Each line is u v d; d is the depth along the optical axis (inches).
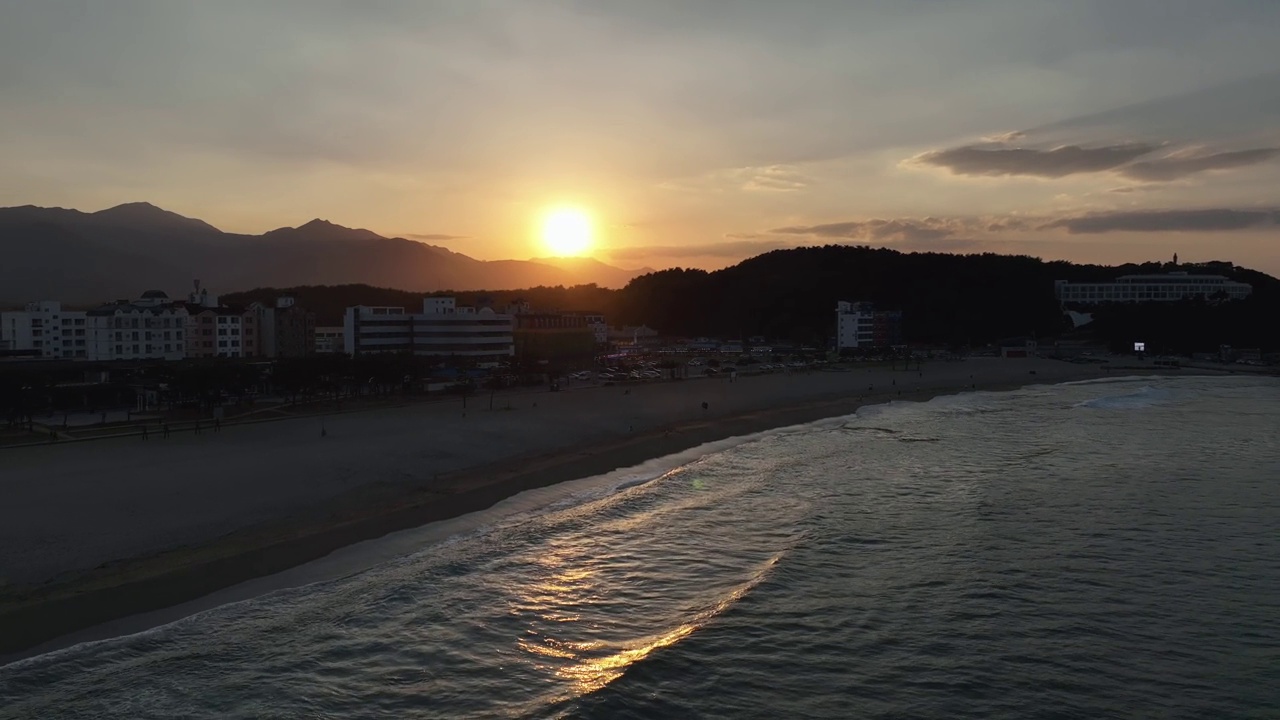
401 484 1916.8
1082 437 2805.1
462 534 1531.7
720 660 994.1
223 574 1274.6
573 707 876.0
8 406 2623.0
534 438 2596.0
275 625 1091.9
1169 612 1149.7
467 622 1117.7
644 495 1873.8
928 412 3641.7
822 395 4318.4
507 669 981.8
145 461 2054.6
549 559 1393.9
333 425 2768.2
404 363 3924.7
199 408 3016.7
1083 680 952.3
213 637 1052.5
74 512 1553.9
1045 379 5629.9
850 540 1492.4
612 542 1498.5
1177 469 2177.7
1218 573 1310.3
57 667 962.1
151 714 868.6
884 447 2593.5
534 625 1113.4
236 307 5142.7
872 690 926.4
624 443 2618.1
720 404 3713.1
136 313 4500.5
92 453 2172.7
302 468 1996.8
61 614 1106.1
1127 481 2012.8
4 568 1258.0
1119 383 5388.8
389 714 875.4
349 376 3631.9
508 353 5580.7
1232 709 887.1
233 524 1526.8
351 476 1951.3
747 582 1268.5
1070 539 1494.8
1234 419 3319.4
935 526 1587.1
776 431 2997.0
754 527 1600.6
